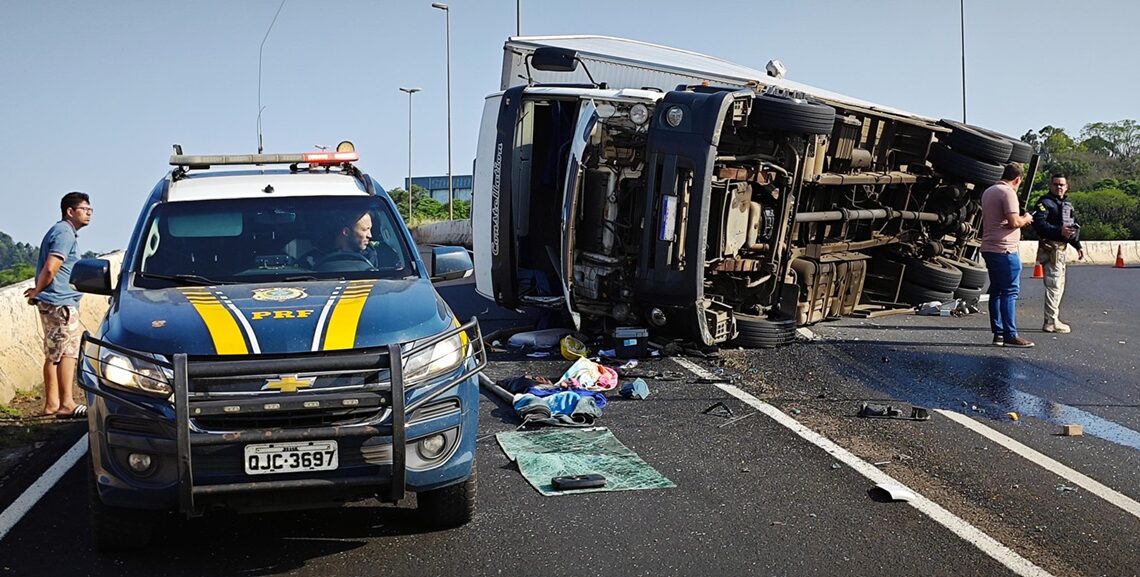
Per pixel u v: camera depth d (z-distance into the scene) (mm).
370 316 4926
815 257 11445
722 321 10008
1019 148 14352
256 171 7055
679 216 9250
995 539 5293
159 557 4984
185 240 5859
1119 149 68062
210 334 4664
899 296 13633
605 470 6352
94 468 4695
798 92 10812
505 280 10461
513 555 4988
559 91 9875
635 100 9367
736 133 10078
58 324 7992
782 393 8578
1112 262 27500
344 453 4578
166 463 4543
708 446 6934
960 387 9016
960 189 13648
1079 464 6723
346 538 5207
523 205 10688
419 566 4852
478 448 6875
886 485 6078
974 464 6645
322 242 5945
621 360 9812
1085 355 10719
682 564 4895
